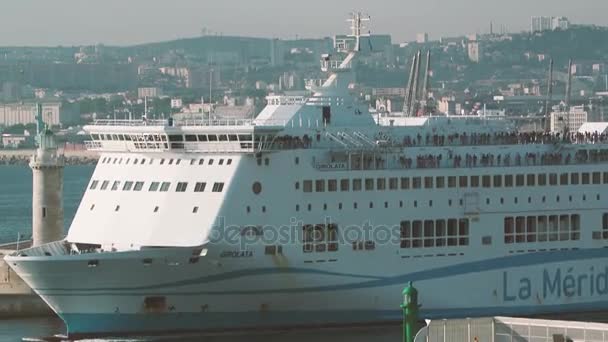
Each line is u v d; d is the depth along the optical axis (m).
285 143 185.62
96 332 183.00
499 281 197.75
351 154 189.38
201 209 182.38
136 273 179.75
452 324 145.62
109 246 187.38
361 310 190.38
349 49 199.62
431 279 193.25
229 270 182.62
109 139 192.38
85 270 178.62
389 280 190.62
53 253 189.25
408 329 141.38
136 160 189.75
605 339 141.12
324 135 189.88
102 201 190.88
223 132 182.25
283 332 188.50
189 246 179.88
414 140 197.88
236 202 182.00
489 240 196.88
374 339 185.50
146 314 182.62
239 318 186.12
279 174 184.50
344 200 187.75
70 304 181.50
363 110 197.50
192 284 182.25
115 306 181.62
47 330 198.38
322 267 186.75
